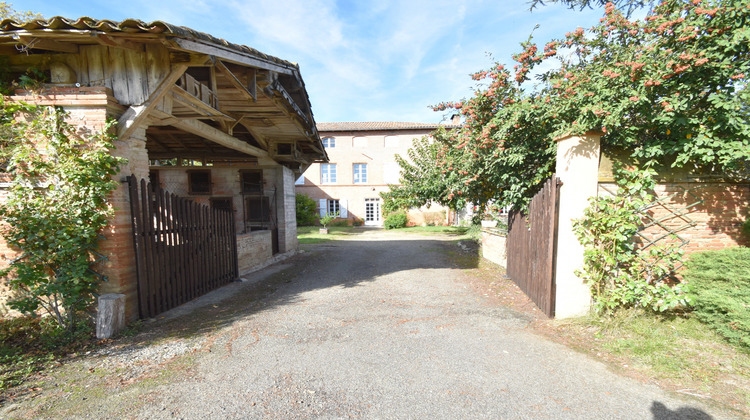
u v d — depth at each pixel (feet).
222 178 37.22
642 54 12.76
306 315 15.85
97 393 8.99
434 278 24.12
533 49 17.24
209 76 18.04
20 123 13.34
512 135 18.51
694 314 12.77
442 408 8.36
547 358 10.96
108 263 14.08
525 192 19.93
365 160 91.86
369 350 11.83
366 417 8.02
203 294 20.15
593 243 13.66
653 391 8.93
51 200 13.38
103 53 14.37
